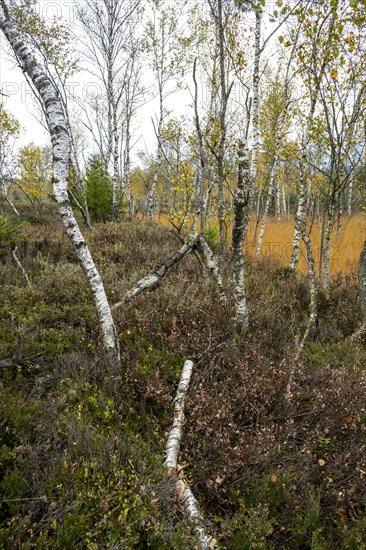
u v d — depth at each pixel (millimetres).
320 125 5941
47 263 7066
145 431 3217
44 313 4871
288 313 5887
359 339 5238
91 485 2299
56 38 10945
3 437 2617
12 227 7613
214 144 6891
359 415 3371
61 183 3852
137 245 8891
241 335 4750
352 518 2438
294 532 2398
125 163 18734
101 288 4023
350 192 16125
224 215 7285
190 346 4312
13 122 15594
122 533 2041
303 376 3965
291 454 2973
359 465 2816
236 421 3340
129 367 3852
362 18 4582
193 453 2867
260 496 2564
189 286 5746
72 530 1986
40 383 3531
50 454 2533
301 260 10133
